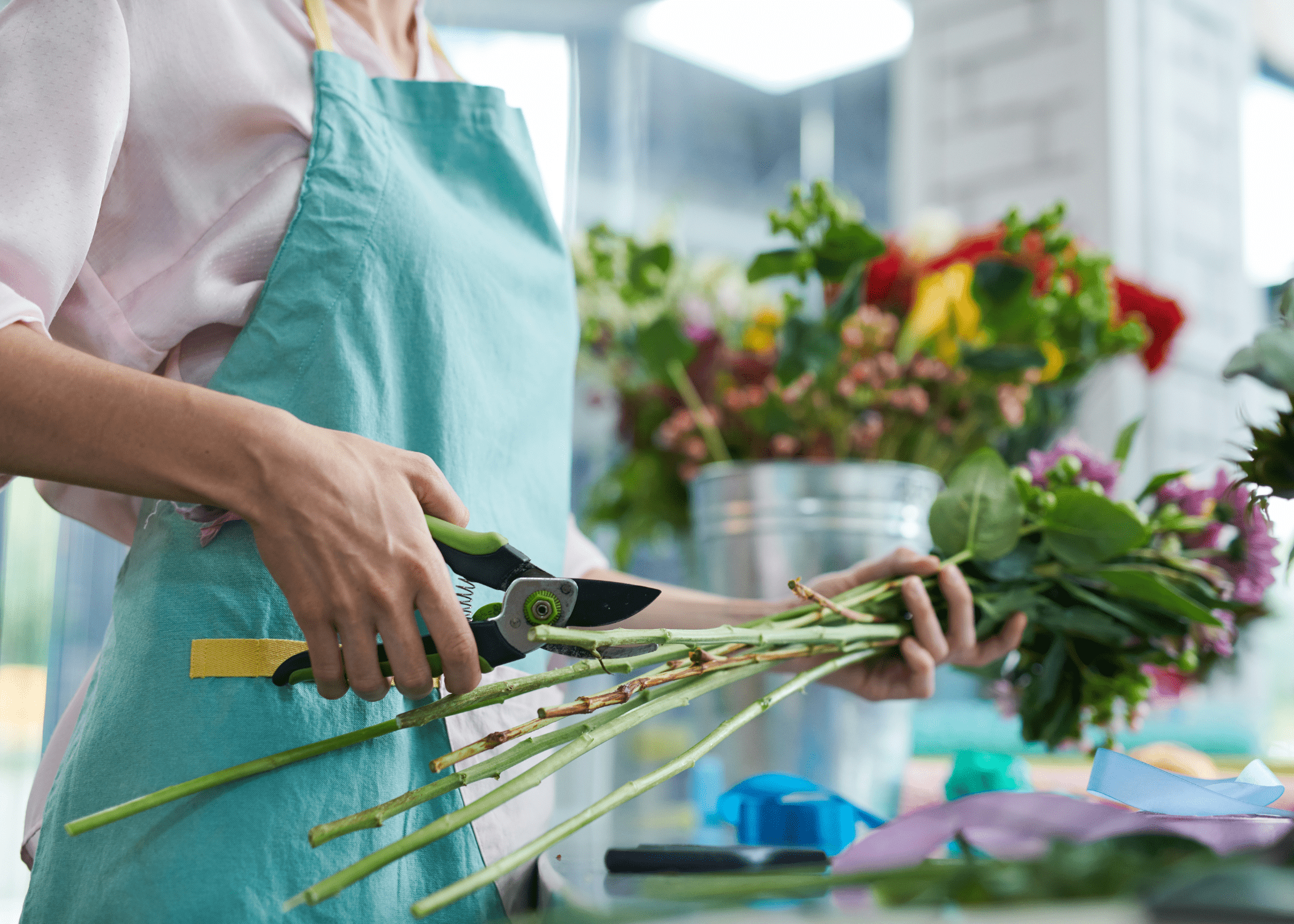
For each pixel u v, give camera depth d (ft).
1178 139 7.32
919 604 2.64
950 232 4.25
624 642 1.88
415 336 2.20
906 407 3.73
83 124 1.88
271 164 2.15
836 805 2.43
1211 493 3.18
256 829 1.83
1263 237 7.70
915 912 1.15
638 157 9.57
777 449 3.92
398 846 1.60
